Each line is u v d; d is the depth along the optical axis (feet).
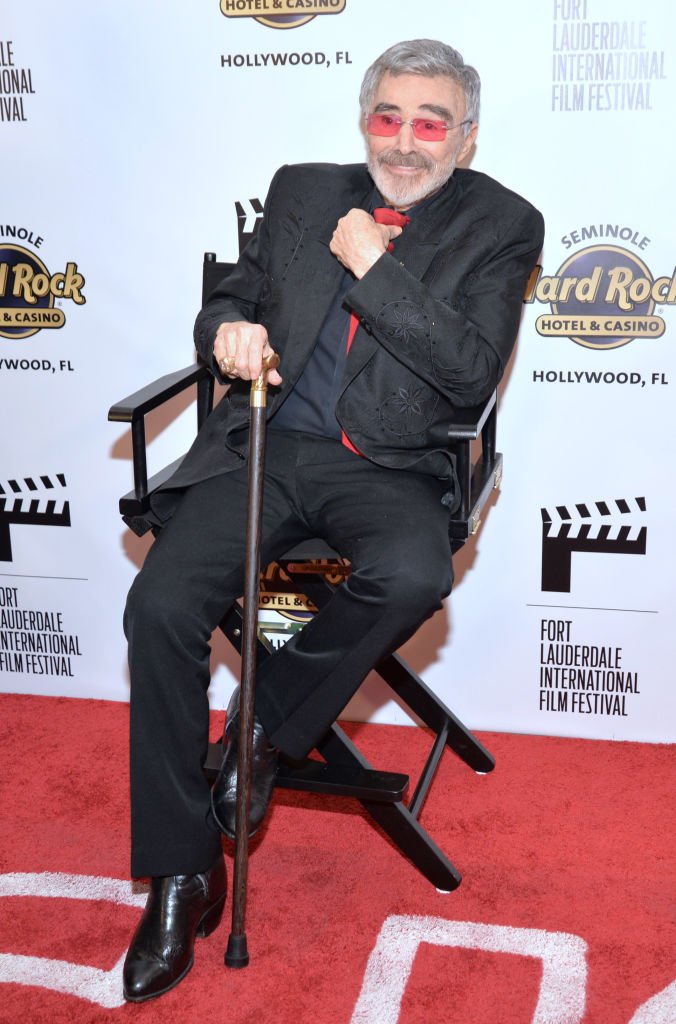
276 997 5.47
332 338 6.44
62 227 7.89
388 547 5.84
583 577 7.86
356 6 7.15
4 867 6.57
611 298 7.33
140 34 7.42
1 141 7.79
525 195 7.28
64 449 8.36
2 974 5.65
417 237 6.40
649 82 6.93
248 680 5.44
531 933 5.92
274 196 6.73
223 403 6.71
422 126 6.19
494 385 6.14
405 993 5.49
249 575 5.43
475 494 6.61
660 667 7.89
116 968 5.70
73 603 8.69
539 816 7.08
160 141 7.61
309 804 7.31
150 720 5.59
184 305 7.89
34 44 7.54
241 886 5.60
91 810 7.20
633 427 7.52
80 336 8.09
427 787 6.81
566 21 6.93
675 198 7.09
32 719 8.49
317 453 6.43
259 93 7.42
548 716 8.20
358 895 6.30
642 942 5.83
